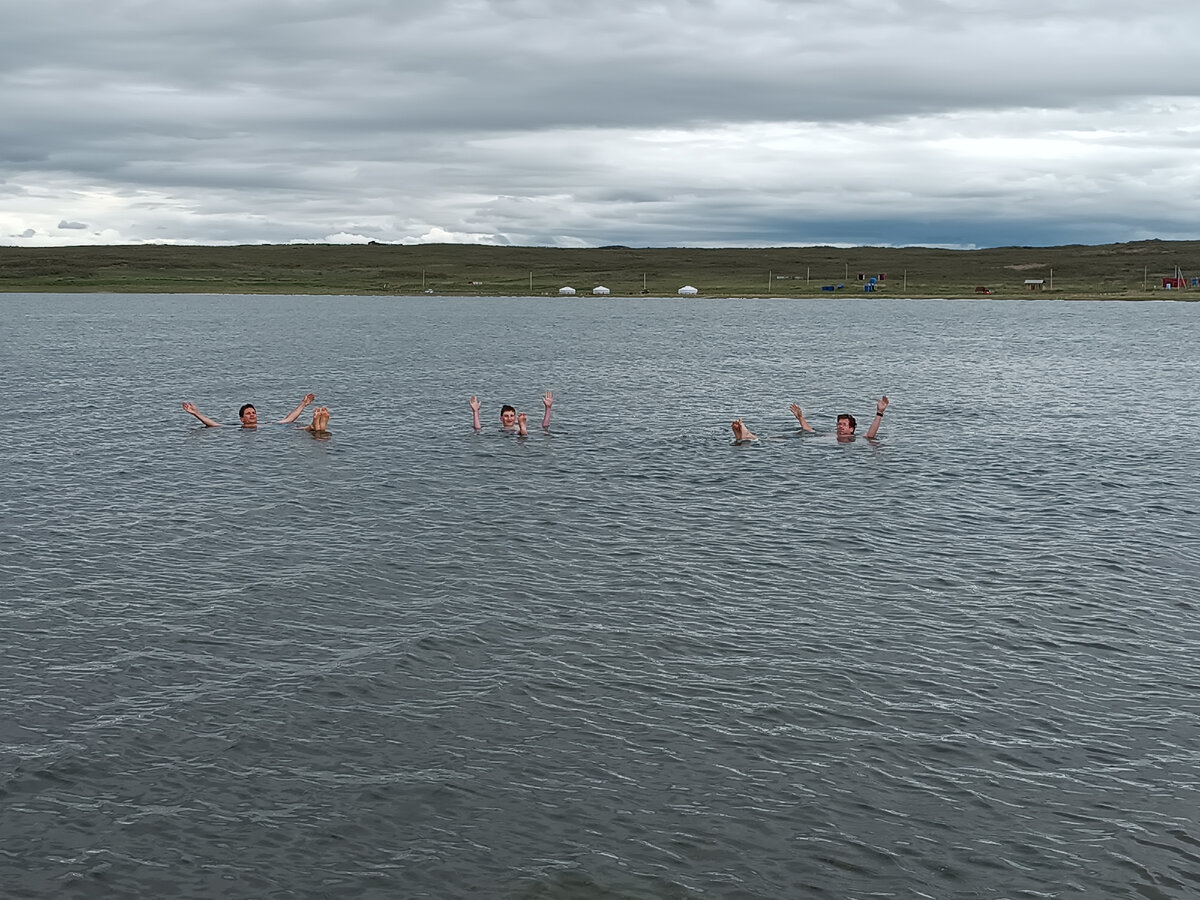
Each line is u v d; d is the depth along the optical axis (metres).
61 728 16.80
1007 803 14.98
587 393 59.12
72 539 26.91
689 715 17.39
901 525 28.77
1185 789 15.34
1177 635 20.77
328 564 24.98
